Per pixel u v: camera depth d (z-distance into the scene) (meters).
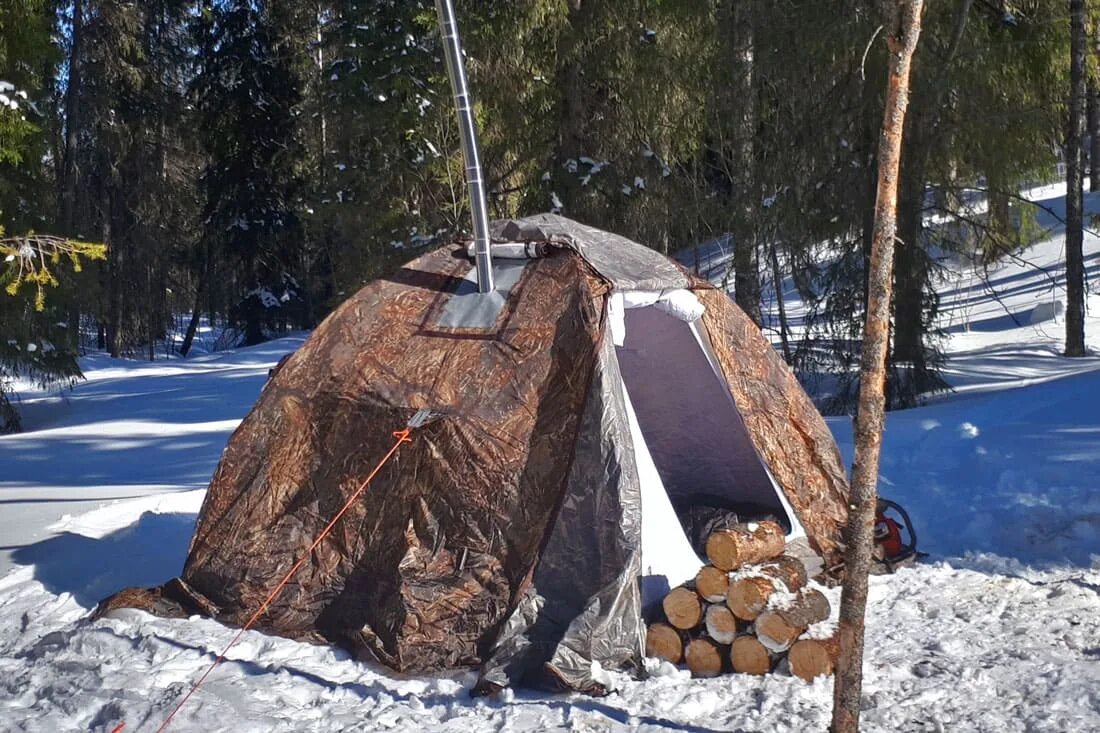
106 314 32.38
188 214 39.53
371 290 6.93
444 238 20.03
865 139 14.15
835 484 7.20
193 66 36.25
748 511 7.86
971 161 14.70
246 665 5.59
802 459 7.13
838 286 14.82
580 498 5.76
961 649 5.51
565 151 19.55
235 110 34.22
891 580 6.86
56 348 19.56
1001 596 6.39
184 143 36.91
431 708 5.02
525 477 5.91
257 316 35.16
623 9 18.64
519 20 18.59
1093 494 8.17
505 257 6.76
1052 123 14.30
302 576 6.37
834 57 13.91
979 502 8.52
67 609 6.88
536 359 6.18
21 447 15.48
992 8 15.19
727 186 19.55
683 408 7.73
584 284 6.23
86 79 30.91
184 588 6.59
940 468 9.88
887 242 3.89
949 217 15.02
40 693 5.36
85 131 31.48
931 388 14.73
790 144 14.88
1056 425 10.86
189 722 4.82
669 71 18.55
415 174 20.38
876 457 3.97
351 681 5.44
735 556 5.50
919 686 5.04
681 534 6.48
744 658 5.42
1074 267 17.73
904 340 14.51
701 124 19.22
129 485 11.90
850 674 3.99
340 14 22.61
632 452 5.84
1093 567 6.86
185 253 37.94
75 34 28.83
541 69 19.47
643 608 6.01
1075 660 5.26
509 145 19.95
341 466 6.47
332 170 21.64
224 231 34.75
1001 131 14.04
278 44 34.66
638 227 19.44
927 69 13.41
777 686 5.14
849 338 15.20
